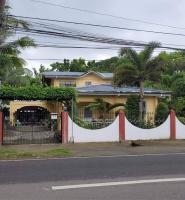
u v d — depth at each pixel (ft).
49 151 70.64
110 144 83.76
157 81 105.50
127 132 90.58
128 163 53.01
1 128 83.46
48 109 126.62
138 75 104.22
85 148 76.23
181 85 135.95
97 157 62.28
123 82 105.09
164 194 32.86
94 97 118.62
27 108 127.75
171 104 122.11
